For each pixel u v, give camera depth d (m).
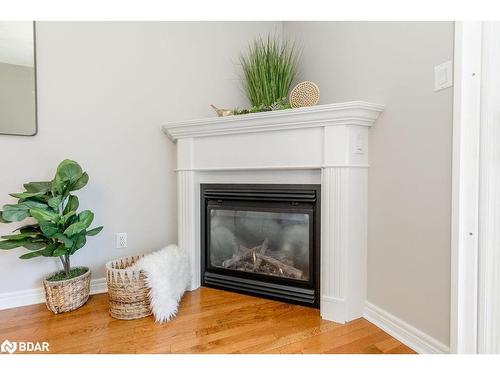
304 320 1.70
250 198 2.02
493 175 1.13
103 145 2.12
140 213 2.25
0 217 1.61
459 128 1.18
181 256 1.98
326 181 1.70
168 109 2.32
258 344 1.46
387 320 1.58
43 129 1.94
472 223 1.17
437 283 1.31
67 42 1.98
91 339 1.50
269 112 1.77
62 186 1.72
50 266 1.98
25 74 1.87
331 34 2.04
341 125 1.63
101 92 2.09
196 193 2.18
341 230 1.66
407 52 1.45
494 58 1.11
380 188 1.64
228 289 2.13
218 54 2.48
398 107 1.51
